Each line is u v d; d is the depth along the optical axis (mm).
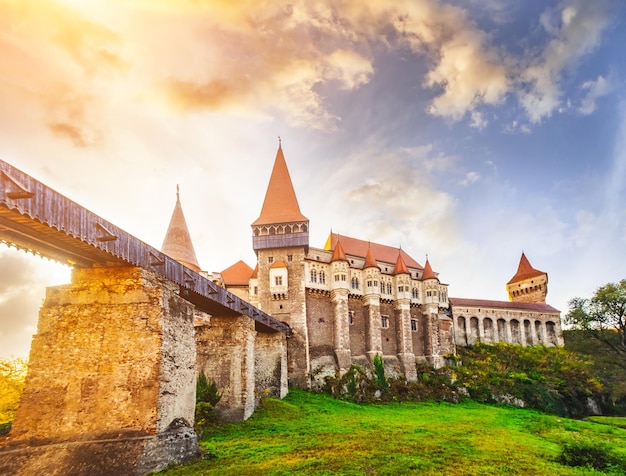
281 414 36500
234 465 19984
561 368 77062
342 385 58875
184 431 21234
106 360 20094
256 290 67875
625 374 67062
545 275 109438
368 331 67625
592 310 66312
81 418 19375
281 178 72312
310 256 68500
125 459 17891
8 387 37500
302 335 61094
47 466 17609
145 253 22328
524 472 20234
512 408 61375
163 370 20203
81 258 20438
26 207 15492
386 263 79375
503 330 93438
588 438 31594
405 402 59062
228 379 33500
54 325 20750
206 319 45281
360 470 19281
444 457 22641
